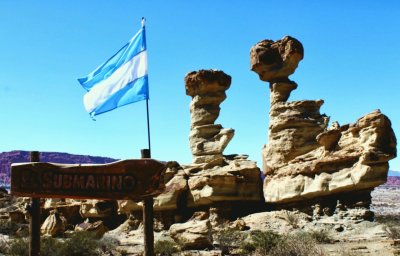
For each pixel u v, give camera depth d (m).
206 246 25.64
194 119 44.12
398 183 191.62
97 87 11.28
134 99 10.55
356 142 31.69
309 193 32.59
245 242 25.42
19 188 9.37
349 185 30.69
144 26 10.70
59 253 24.34
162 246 24.61
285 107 38.47
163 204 38.59
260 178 38.78
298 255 19.69
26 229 38.94
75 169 9.27
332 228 29.73
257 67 40.88
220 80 43.81
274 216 33.75
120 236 37.50
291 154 36.84
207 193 36.78
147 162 9.08
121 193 9.07
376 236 26.73
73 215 48.47
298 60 40.12
